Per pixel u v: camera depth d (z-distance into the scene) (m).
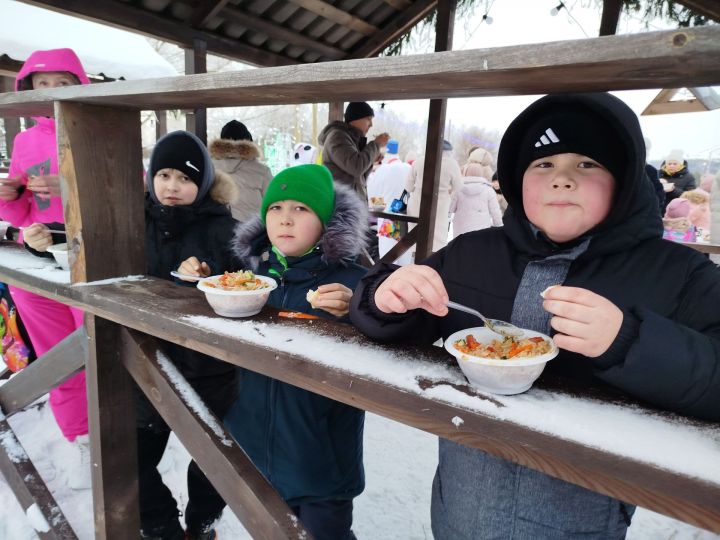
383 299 0.77
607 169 0.82
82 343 1.18
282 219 1.42
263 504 0.87
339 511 1.39
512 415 0.57
